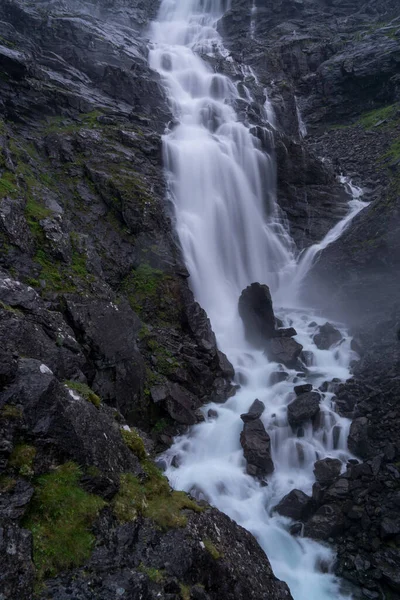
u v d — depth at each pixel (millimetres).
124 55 27609
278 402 12453
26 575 4488
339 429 11172
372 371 13258
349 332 16328
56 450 5621
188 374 12453
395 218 18484
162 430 11156
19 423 5406
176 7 47969
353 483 9695
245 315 15875
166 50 33094
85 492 5629
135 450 7211
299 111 34531
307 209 22984
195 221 19109
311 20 42344
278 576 8211
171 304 14133
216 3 46719
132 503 5996
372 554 8367
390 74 32031
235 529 7051
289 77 35625
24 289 8625
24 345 7121
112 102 23172
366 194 24266
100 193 15945
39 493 5211
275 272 21094
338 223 22359
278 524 9242
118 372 10445
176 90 28328
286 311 18750
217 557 6098
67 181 15938
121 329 10867
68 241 11969
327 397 12461
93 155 17391
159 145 19953
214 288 18203
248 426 11180
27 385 5707
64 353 8117
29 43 23812
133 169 17859
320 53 36625
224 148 21688
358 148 28797
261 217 22016
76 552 5012
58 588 4648
